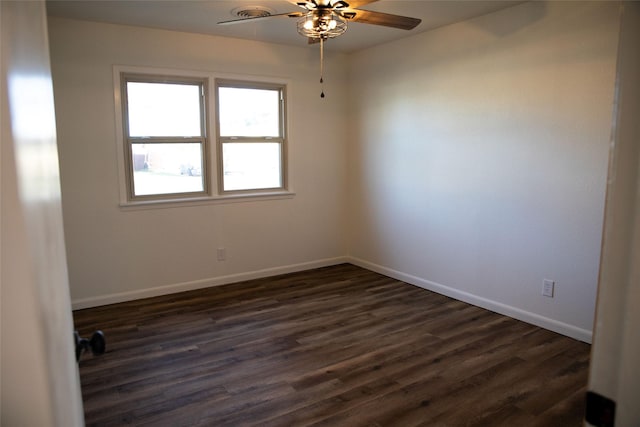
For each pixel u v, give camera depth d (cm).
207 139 455
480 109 387
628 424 71
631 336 68
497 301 391
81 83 390
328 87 521
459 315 386
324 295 442
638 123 64
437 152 431
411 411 245
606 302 70
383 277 502
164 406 251
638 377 69
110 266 418
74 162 393
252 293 448
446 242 433
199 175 462
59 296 92
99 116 400
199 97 452
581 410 245
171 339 341
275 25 404
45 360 66
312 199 527
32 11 80
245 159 484
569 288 337
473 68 389
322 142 525
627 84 64
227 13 367
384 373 287
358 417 240
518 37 352
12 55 60
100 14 368
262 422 236
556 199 339
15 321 62
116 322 375
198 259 462
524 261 366
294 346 327
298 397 260
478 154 393
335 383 275
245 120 479
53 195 98
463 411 245
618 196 67
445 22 398
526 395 260
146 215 430
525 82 351
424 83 437
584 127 318
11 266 61
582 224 325
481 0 339
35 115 75
